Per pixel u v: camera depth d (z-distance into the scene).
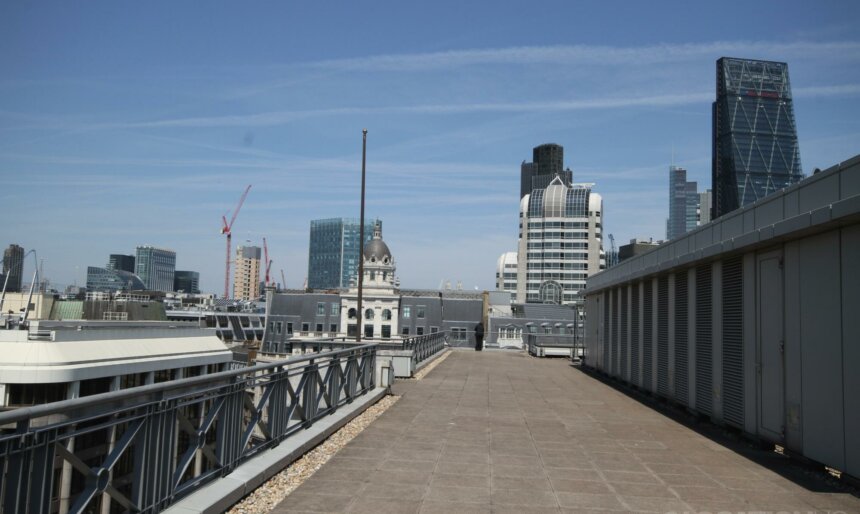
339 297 122.31
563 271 186.38
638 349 20.11
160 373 49.56
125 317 93.44
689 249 14.94
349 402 13.83
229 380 7.42
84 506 4.71
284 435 9.46
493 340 106.12
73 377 40.84
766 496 7.87
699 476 8.88
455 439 11.15
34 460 4.30
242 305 170.12
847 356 8.52
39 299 90.81
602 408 15.89
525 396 17.80
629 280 20.64
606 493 7.93
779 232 9.72
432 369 25.64
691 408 14.70
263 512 6.80
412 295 124.56
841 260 8.71
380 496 7.54
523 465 9.33
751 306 11.57
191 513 6.02
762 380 11.05
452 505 7.26
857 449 8.23
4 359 39.41
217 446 7.19
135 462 5.53
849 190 8.21
